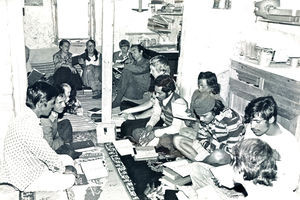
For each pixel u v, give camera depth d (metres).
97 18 3.22
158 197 2.75
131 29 3.35
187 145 3.38
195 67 3.26
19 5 2.94
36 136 2.69
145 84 3.50
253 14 2.68
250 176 2.80
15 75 3.08
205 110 3.18
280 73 2.50
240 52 2.82
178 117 3.46
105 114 3.49
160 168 3.18
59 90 3.26
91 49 3.29
